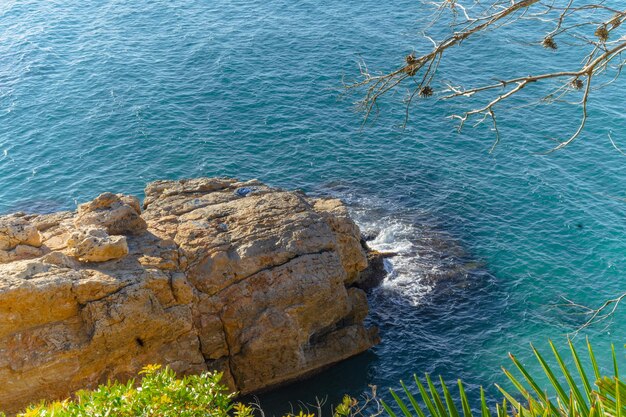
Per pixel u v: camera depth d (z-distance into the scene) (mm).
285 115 43781
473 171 38000
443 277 30578
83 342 22016
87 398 10414
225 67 49625
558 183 36281
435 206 35531
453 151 39812
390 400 25000
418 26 53500
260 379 25766
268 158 39938
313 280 25703
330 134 41781
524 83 7367
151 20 58656
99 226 25719
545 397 5820
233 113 44250
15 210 35875
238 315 24969
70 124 43438
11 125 43625
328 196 36500
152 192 30672
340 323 27531
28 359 21484
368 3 58750
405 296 29703
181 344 24188
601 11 46656
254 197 29391
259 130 42406
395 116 43031
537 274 30562
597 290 29422
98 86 47875
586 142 39281
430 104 43812
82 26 57969
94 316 22062
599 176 36594
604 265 30766
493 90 44438
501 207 35094
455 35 7527
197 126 42938
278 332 25062
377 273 30688
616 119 40844
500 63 47344
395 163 39094
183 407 10266
